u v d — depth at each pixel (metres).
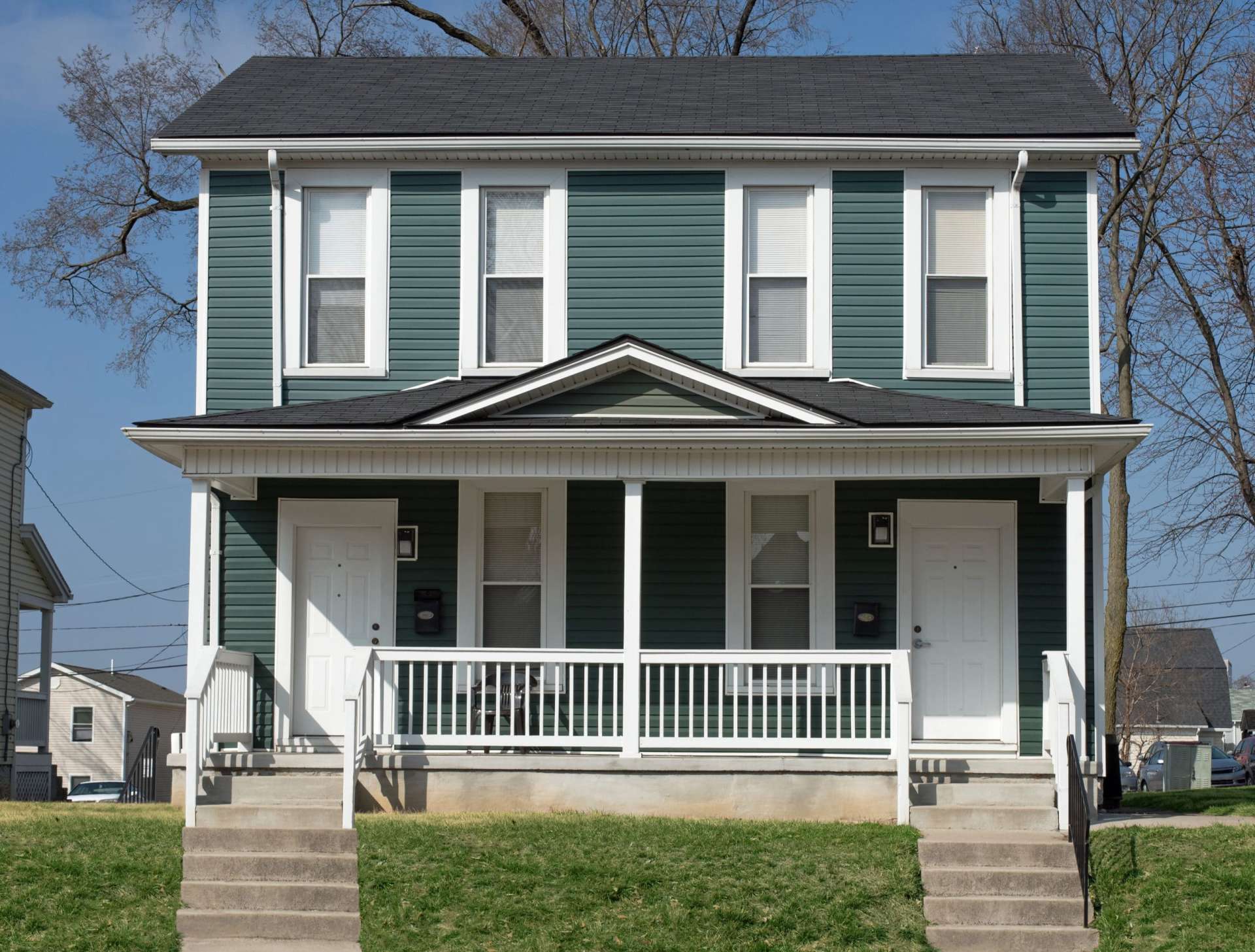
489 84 18.06
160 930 10.91
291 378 16.03
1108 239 24.81
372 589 15.80
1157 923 11.17
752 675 14.87
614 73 18.58
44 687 27.28
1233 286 24.58
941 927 11.20
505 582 15.85
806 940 10.84
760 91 17.62
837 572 15.62
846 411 14.28
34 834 12.72
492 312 16.16
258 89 17.66
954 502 15.65
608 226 16.14
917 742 15.41
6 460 25.48
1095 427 13.34
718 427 13.61
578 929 10.85
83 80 25.91
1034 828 12.95
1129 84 24.30
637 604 13.84
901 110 16.67
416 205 16.20
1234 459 25.31
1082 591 13.54
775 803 13.54
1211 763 32.81
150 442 13.88
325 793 13.82
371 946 10.71
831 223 16.02
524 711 15.13
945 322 15.97
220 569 15.77
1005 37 26.27
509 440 13.73
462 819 12.95
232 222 16.25
